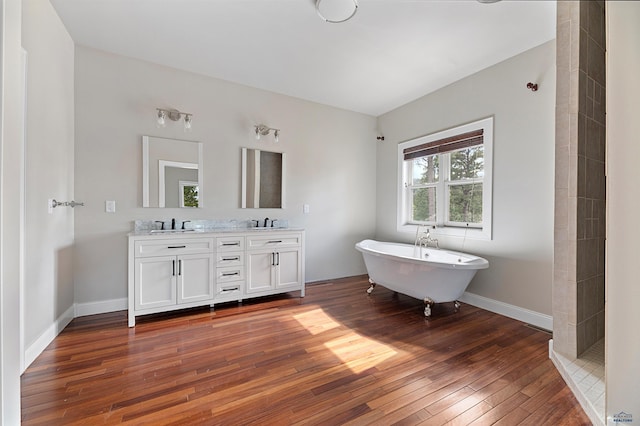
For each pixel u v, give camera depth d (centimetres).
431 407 150
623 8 127
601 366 178
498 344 219
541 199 254
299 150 383
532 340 226
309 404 151
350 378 174
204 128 321
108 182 277
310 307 299
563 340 195
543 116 253
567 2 195
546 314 250
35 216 192
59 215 231
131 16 223
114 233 280
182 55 281
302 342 220
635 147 125
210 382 168
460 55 275
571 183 193
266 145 359
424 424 138
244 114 343
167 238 262
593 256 205
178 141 307
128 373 176
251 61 290
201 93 319
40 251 200
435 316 276
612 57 129
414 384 169
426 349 211
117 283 282
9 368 106
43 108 203
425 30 237
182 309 289
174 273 266
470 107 314
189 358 195
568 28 195
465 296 317
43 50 202
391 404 151
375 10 214
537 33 240
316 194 398
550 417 144
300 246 333
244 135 344
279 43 258
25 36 179
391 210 423
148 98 293
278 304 307
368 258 337
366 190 443
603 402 146
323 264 407
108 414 141
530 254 262
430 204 371
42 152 202
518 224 270
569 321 193
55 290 224
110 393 157
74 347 208
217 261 287
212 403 150
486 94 298
